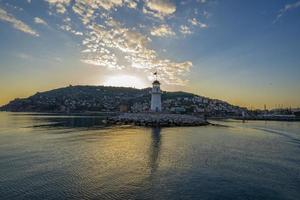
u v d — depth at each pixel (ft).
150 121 296.51
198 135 193.88
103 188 70.03
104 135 186.29
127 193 66.95
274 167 94.73
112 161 99.81
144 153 116.06
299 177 82.38
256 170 90.27
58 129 238.27
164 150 124.16
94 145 138.00
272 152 125.59
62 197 63.57
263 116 652.07
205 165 95.50
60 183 73.36
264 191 69.87
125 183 74.28
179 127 273.13
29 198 62.64
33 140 157.89
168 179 78.54
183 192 68.33
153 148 129.49
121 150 123.24
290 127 323.98
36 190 67.82
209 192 68.59
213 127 288.71
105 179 77.56
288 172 88.12
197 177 80.94
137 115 337.52
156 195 65.98
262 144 154.20
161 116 321.32
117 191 68.08
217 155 114.32
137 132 209.36
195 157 109.09
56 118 485.97
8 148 128.06
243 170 89.81
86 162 97.81
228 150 128.26
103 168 89.56
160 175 82.33
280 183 76.38
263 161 104.27
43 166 91.45
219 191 69.31
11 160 100.53
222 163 99.19
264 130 269.44
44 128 249.34
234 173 85.87
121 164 95.30
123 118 332.19
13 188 69.05
